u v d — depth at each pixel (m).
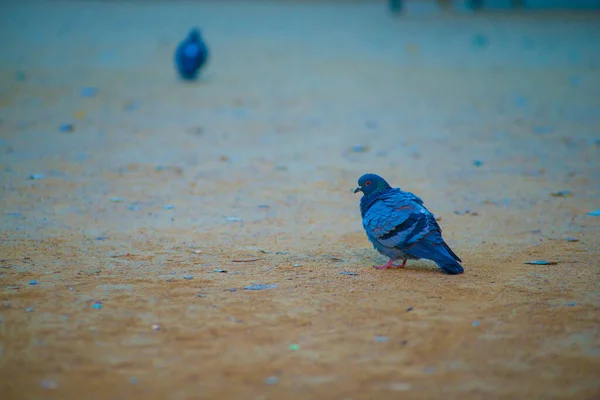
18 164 16.59
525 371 6.73
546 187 15.21
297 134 21.31
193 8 64.69
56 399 6.12
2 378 6.46
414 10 62.84
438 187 15.27
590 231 11.91
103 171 16.20
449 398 6.24
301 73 33.28
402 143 20.03
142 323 7.74
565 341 7.37
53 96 26.03
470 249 10.95
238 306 8.28
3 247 10.59
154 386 6.38
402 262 10.04
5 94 25.92
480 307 8.28
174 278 9.30
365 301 8.47
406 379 6.57
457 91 28.80
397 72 33.69
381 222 9.49
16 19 52.25
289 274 9.56
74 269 9.62
